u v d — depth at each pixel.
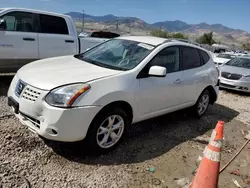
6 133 3.62
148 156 3.68
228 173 3.61
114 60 4.12
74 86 3.13
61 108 2.99
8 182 2.69
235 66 10.12
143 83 3.82
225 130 5.32
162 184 3.09
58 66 3.81
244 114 6.75
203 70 5.34
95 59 4.29
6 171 2.85
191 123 5.32
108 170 3.19
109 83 3.38
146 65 3.92
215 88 5.81
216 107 7.02
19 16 5.97
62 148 3.48
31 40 6.09
